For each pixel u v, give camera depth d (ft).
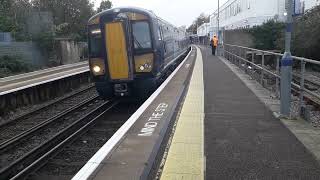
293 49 94.63
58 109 53.98
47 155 29.76
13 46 112.68
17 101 54.90
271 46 120.57
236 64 79.77
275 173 18.53
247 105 34.53
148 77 47.91
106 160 19.65
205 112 31.76
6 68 99.66
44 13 133.39
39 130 39.91
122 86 47.91
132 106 51.21
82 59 154.20
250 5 153.28
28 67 108.88
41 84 61.77
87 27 47.75
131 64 47.34
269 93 41.16
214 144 22.97
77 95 67.15
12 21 130.31
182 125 27.12
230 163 19.81
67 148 32.83
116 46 46.73
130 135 24.07
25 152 33.47
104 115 45.44
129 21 47.21
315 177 18.06
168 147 22.41
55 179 26.00
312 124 28.25
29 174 26.71
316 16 91.97
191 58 107.14
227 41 132.57
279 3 145.79
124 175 17.81
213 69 69.51
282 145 22.66
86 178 17.51
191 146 22.33
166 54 63.98
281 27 119.96
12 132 41.06
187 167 19.10
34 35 125.18
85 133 37.86
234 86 46.83
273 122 28.14
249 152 21.48
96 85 48.39
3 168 27.96
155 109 31.99
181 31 118.73
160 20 57.11
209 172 18.67
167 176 18.02
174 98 37.42
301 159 20.36
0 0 137.39
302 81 29.68
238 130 25.98
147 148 21.50
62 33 165.89
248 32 129.29
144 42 47.57
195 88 44.50
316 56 93.30
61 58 133.39
